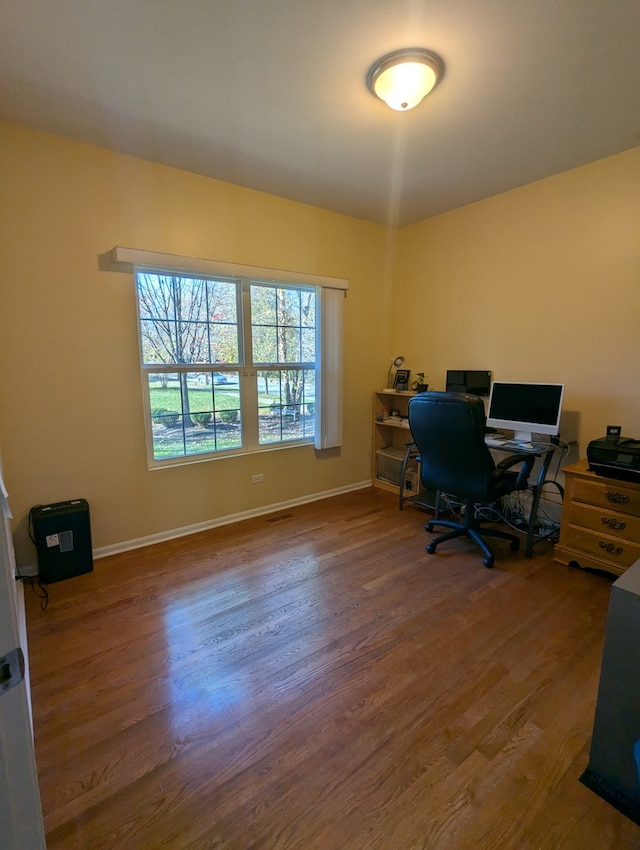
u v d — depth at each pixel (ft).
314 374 11.89
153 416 9.20
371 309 12.63
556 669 5.51
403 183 9.46
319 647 5.96
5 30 4.87
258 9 4.63
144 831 3.62
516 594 7.27
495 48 5.23
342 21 4.81
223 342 10.03
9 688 1.94
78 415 8.10
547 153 8.06
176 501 9.59
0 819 1.90
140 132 7.26
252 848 3.50
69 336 7.84
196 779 4.08
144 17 4.73
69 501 8.06
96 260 7.95
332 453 12.48
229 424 10.40
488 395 10.69
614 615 3.78
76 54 5.32
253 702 5.00
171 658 5.74
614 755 3.88
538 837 3.57
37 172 7.22
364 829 3.64
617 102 6.39
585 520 7.94
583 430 9.16
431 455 8.53
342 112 6.68
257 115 6.77
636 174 7.91
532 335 9.85
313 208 10.84
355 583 7.64
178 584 7.60
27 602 7.02
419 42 5.15
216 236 9.29
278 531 9.97
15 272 7.22
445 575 7.92
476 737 4.52
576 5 4.58
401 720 4.75
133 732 4.59
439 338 11.98
